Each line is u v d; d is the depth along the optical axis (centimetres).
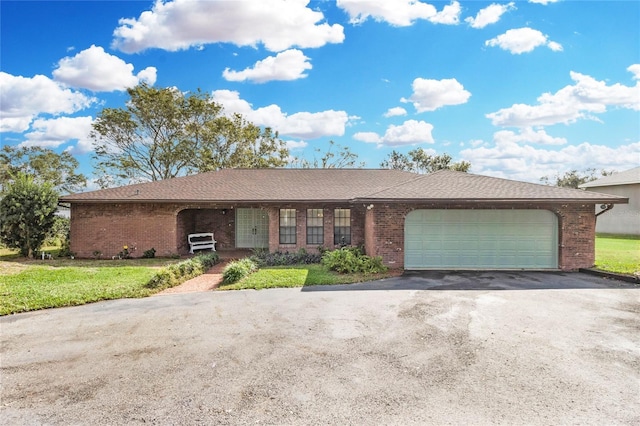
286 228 1642
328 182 1778
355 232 1609
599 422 351
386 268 1180
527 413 368
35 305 784
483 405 383
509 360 496
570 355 511
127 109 2988
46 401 401
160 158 3128
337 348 545
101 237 1563
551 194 1206
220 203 1538
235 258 1519
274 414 369
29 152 3525
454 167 4122
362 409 377
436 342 565
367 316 704
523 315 702
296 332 618
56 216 1592
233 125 3195
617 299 821
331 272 1148
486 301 809
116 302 833
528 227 1241
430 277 1091
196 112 3114
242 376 455
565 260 1206
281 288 956
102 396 411
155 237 1567
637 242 1950
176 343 573
